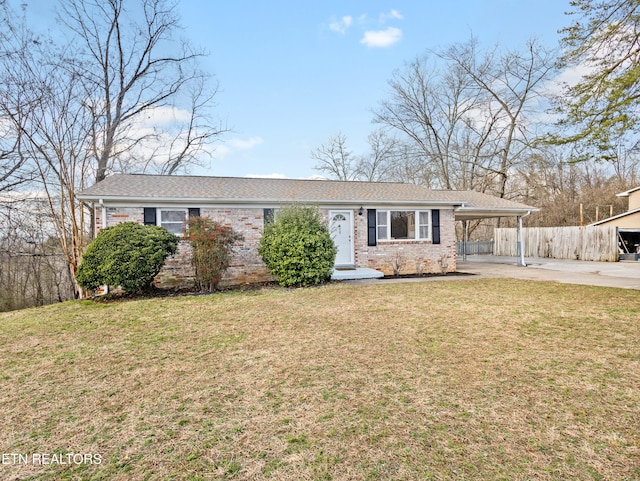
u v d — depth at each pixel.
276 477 2.23
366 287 9.82
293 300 8.09
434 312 6.68
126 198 9.98
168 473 2.30
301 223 10.34
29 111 12.58
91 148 14.80
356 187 14.40
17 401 3.36
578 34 7.29
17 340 5.45
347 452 2.47
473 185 26.80
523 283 10.37
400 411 3.02
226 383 3.68
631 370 3.80
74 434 2.78
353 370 3.95
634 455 2.37
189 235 9.64
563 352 4.40
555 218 26.14
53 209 13.08
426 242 13.57
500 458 2.37
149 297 9.01
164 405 3.23
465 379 3.66
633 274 12.31
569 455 2.38
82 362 4.40
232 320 6.36
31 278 13.74
